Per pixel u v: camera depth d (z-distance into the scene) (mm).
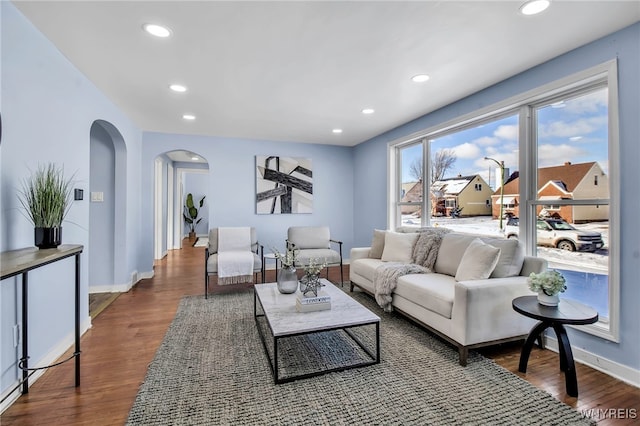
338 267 5512
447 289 2426
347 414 1603
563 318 1758
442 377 1950
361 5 1752
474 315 2100
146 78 2732
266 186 5270
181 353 2266
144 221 4645
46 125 2094
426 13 1823
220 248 4227
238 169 5121
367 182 5293
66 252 1751
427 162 3959
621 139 1955
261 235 5277
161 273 4973
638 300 1876
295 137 5086
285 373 1994
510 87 2705
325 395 1764
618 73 1969
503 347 2391
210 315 3064
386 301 2973
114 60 2398
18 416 1596
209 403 1690
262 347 2363
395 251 3516
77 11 1798
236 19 1884
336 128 4488
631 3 1709
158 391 1798
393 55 2328
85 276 2682
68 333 2369
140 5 1747
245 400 1716
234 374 1982
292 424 1527
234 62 2441
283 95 3154
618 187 1967
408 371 2020
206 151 4945
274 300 2467
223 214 5055
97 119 2973
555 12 1800
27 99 1893
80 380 1917
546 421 1557
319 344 2424
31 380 1905
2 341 1669
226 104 3418
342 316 2135
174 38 2096
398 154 4578
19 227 1829
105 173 3828
